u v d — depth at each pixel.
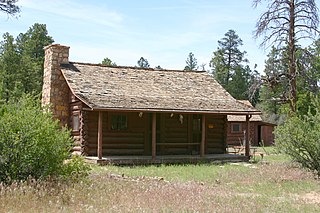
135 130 23.47
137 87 23.94
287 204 10.38
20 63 41.62
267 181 14.97
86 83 22.45
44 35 51.12
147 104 21.53
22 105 12.00
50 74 23.56
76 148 22.58
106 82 23.33
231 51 69.06
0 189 9.88
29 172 11.28
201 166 20.38
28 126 11.19
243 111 24.33
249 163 22.73
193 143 23.44
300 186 13.89
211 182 14.56
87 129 22.02
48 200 9.13
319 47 40.25
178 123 24.81
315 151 16.14
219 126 26.55
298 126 16.78
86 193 10.07
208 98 25.30
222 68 68.94
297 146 16.69
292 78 28.02
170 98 23.61
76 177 11.60
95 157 21.25
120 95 22.09
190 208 9.09
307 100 40.47
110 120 22.72
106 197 9.85
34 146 11.20
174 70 28.30
